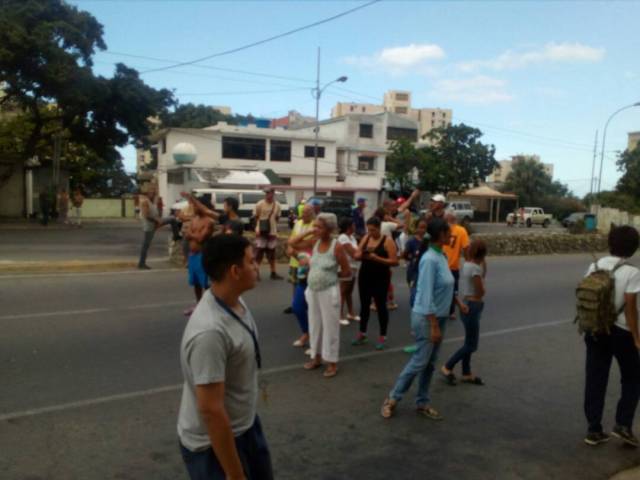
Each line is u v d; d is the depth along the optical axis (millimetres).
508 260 17766
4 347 6227
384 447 4266
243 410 2355
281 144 41594
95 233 21875
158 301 8844
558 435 4598
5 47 21406
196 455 2309
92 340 6625
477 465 4035
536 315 9453
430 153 42562
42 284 9883
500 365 6520
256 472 2490
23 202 28781
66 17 23859
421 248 7574
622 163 43094
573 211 58406
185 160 32812
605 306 4164
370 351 6836
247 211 26734
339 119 45969
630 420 4371
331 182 44000
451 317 8734
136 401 4898
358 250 6887
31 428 4301
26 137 29812
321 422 4680
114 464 3812
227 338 2209
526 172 62656
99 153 28750
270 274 12062
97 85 24516
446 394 5488
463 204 43594
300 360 6316
